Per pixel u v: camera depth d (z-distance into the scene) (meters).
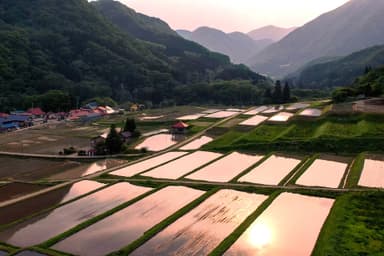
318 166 58.12
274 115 103.56
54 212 42.62
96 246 33.66
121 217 40.25
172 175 56.78
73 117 126.12
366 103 95.25
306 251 31.69
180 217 39.50
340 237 33.19
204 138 87.19
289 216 38.97
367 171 53.41
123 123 114.25
